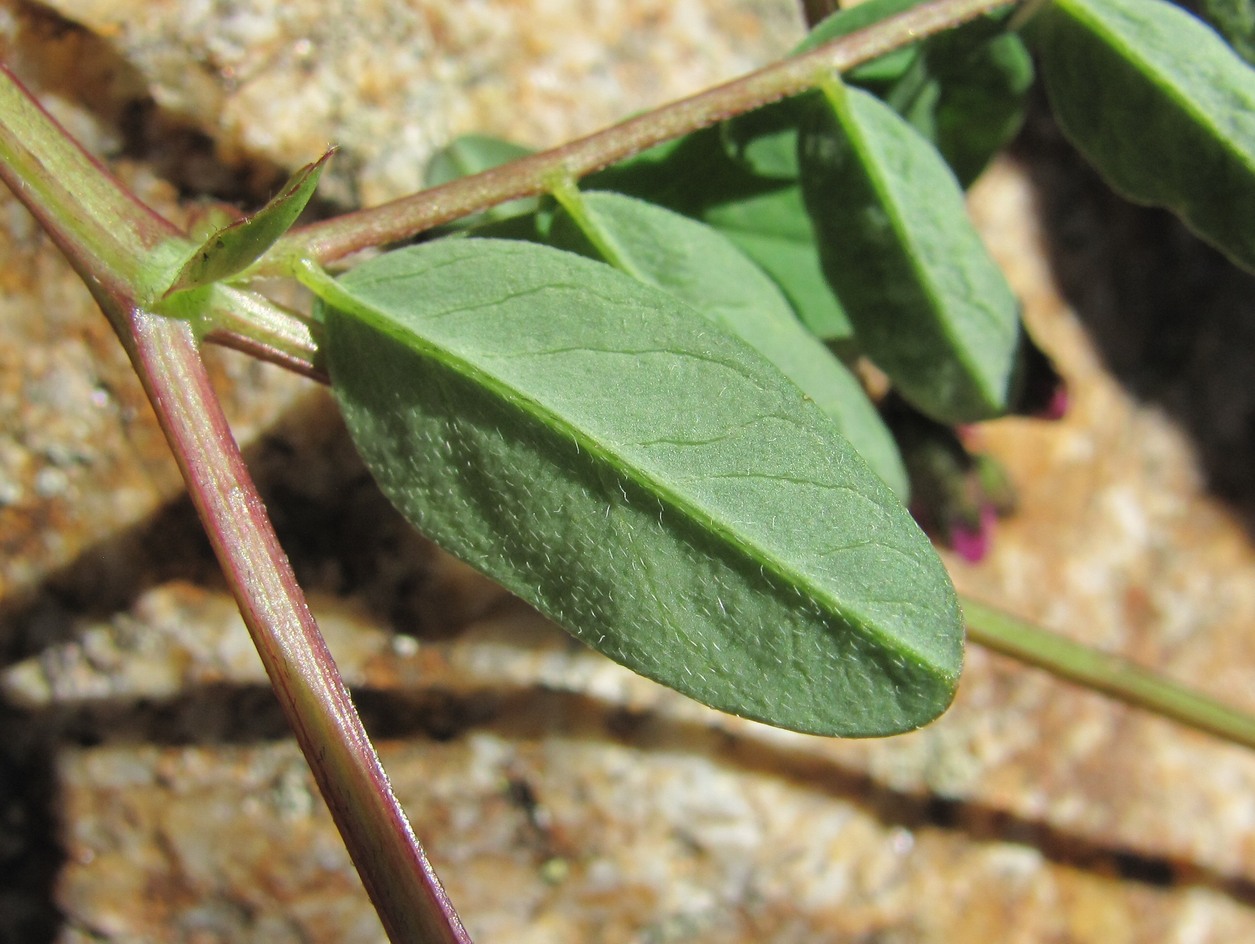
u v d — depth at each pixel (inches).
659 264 2.3
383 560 3.1
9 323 3.0
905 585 2.0
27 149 2.2
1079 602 3.8
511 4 3.3
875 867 3.3
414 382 2.1
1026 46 2.5
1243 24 2.6
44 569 3.1
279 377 3.1
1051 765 3.6
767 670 2.0
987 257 2.5
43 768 3.1
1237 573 4.0
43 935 3.2
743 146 2.5
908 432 3.4
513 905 3.2
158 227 2.2
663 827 3.2
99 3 3.0
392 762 3.1
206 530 2.1
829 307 2.7
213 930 3.2
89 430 3.1
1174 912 3.7
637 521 2.0
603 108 3.3
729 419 2.0
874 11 2.5
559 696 3.2
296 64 3.1
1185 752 3.8
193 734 3.1
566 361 2.1
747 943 3.3
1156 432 4.0
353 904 3.2
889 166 2.4
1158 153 2.5
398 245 2.6
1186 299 4.0
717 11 3.4
